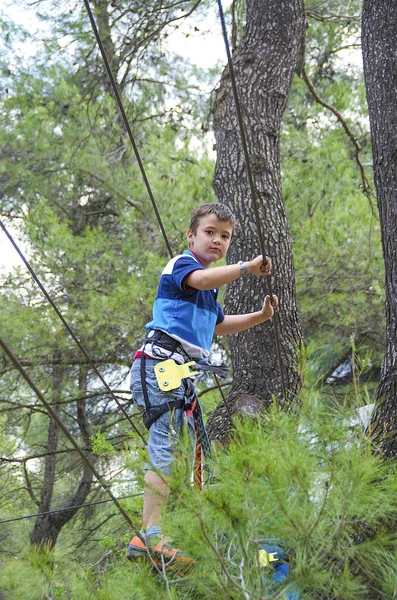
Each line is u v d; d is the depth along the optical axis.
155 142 9.27
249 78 5.23
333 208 8.75
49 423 10.44
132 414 8.85
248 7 5.57
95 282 8.77
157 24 6.68
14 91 9.55
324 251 8.16
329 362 8.48
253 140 5.04
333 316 8.41
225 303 4.72
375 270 8.25
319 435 2.38
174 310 3.02
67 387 9.96
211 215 3.15
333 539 2.29
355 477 2.20
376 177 3.71
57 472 10.37
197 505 2.21
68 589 2.87
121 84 6.87
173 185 8.76
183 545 2.27
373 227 8.52
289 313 4.61
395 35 3.82
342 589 2.17
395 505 2.45
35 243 8.65
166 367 2.90
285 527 2.15
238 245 4.75
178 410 2.87
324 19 8.53
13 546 7.01
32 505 10.59
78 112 9.34
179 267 3.03
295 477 2.16
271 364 4.45
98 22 7.29
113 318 8.20
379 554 2.39
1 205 9.66
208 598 2.44
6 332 8.41
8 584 2.63
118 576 2.69
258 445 2.28
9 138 9.22
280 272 4.67
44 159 9.45
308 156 9.05
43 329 8.43
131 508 4.38
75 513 10.33
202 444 2.94
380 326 8.53
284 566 2.56
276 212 4.87
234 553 2.38
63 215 10.62
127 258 9.02
